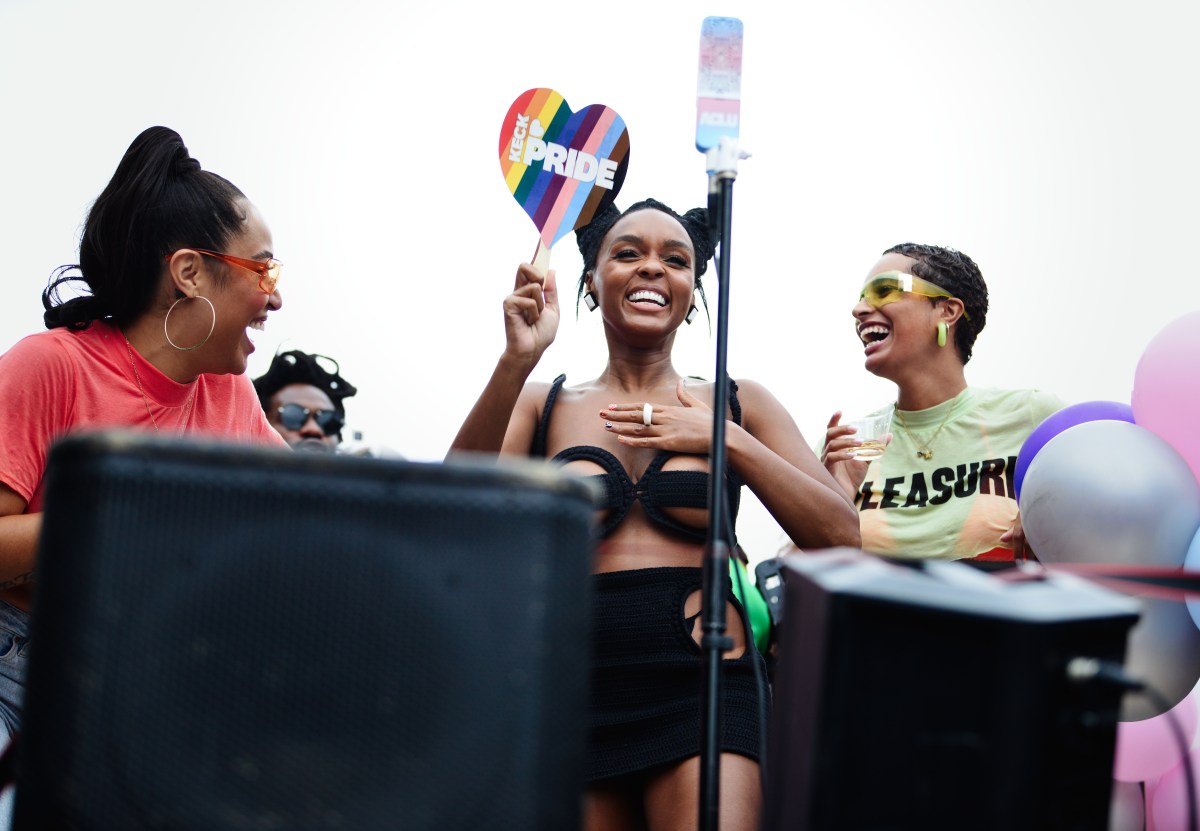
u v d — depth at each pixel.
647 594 2.56
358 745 1.23
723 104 2.34
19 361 2.50
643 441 2.62
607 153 2.87
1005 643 1.35
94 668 1.21
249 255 2.72
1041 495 2.98
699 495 2.63
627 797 2.52
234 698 1.22
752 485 2.67
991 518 3.51
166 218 2.67
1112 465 2.91
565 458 2.70
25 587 2.45
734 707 2.49
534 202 2.84
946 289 3.81
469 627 1.25
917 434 3.76
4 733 2.32
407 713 1.24
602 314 2.94
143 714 1.21
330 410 4.32
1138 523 2.87
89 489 1.23
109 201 2.67
